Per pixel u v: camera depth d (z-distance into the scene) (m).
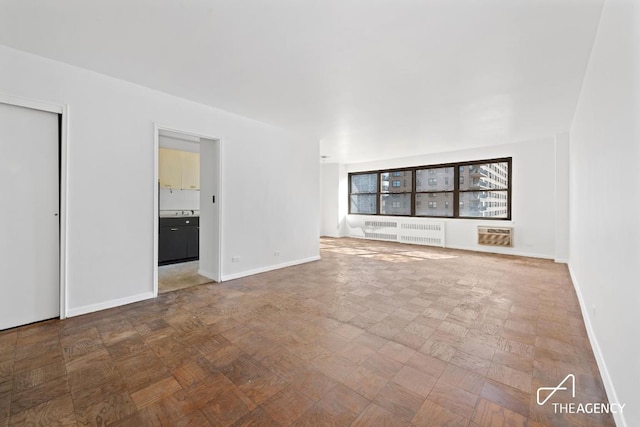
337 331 2.43
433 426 1.40
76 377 1.78
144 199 3.14
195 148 5.71
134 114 3.04
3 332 2.37
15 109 2.43
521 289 3.60
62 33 2.13
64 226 2.63
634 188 1.30
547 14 1.89
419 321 2.63
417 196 7.52
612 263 1.68
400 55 2.44
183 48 2.34
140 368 1.88
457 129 4.81
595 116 2.25
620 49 1.52
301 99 3.44
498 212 6.18
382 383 1.74
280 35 2.15
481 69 2.68
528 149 5.68
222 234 3.91
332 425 1.41
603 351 1.81
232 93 3.28
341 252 6.29
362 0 1.76
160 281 3.94
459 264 5.04
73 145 2.66
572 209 4.26
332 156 7.59
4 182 2.40
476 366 1.92
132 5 1.82
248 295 3.36
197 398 1.60
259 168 4.36
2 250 2.39
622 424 1.34
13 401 1.56
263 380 1.76
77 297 2.72
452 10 1.86
